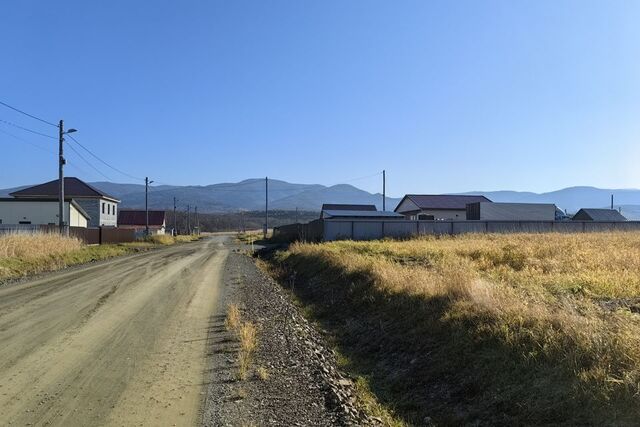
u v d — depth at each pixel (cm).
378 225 4541
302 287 1908
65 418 537
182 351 834
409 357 814
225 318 1137
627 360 526
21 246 2420
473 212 6544
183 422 541
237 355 823
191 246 5594
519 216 6469
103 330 969
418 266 1590
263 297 1552
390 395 712
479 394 615
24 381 657
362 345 980
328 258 2061
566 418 496
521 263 1529
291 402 627
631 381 487
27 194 6731
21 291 1507
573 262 1430
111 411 562
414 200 8500
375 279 1334
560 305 779
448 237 3772
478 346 704
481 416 570
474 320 778
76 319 1071
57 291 1509
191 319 1116
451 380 679
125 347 845
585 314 713
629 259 1431
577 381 523
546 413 516
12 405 572
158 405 587
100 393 619
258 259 3494
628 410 465
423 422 605
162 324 1048
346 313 1261
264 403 616
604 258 1462
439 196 8750
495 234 3838
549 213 6556
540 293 910
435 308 923
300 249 2962
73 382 656
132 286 1662
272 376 728
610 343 558
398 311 1036
